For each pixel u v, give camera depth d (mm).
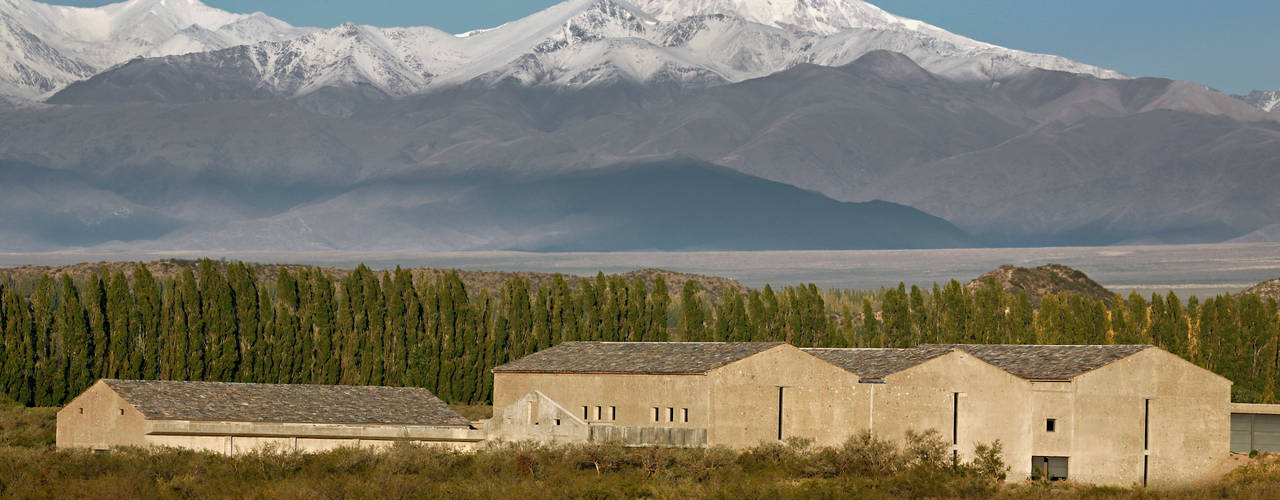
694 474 147250
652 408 167875
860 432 157000
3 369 199625
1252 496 135500
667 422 166625
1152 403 160875
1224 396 162625
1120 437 159500
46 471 132000
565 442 158125
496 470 143875
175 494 125625
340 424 153375
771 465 154125
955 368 159750
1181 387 161875
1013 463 158375
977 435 158875
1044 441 158375
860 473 149625
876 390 161375
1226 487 145625
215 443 148375
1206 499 135375
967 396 159375
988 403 159125
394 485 129500
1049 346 173125
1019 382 159250
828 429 163125
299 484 130375
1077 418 158625
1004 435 158875
